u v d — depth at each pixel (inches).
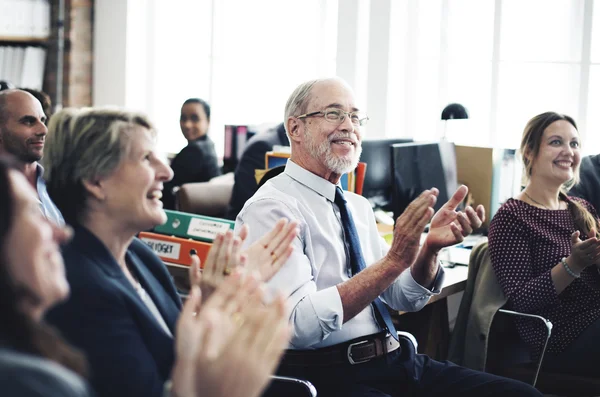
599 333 128.3
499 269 130.2
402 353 107.7
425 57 220.7
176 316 77.4
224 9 257.4
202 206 181.0
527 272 129.3
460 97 217.0
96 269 67.7
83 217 71.2
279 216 101.1
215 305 60.5
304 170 106.7
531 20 207.5
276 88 250.5
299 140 107.7
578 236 124.0
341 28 227.9
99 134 70.4
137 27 272.5
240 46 255.8
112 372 64.2
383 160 177.3
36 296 45.8
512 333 135.3
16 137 135.0
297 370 99.9
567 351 129.3
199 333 55.6
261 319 55.9
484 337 129.5
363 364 102.6
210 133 261.7
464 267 149.3
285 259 80.5
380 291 94.8
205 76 263.1
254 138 185.2
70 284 65.6
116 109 72.6
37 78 267.7
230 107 259.3
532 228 131.6
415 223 93.4
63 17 268.8
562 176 137.3
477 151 180.1
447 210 103.0
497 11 210.7
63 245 67.7
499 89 212.2
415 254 94.5
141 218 71.9
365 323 103.3
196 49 264.2
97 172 70.2
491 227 133.0
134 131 71.5
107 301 66.2
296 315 94.7
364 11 226.2
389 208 180.5
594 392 128.6
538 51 207.3
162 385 66.7
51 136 71.7
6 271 44.6
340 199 107.2
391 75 222.7
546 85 207.2
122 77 273.3
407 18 221.1
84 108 73.0
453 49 217.0
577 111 204.2
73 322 64.5
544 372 131.4
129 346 65.6
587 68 202.4
